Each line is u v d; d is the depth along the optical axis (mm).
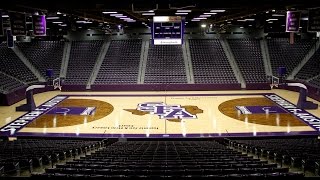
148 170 7250
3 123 19156
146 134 17000
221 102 24766
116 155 10000
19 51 32406
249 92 28891
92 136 16672
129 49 33438
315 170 7719
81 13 17953
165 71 31141
